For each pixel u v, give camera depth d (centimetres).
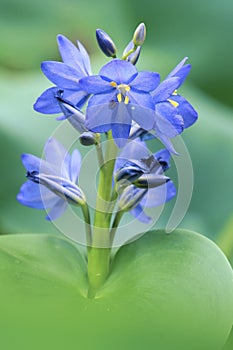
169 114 48
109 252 50
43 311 44
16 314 43
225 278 49
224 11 71
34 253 51
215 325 48
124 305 48
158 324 47
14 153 63
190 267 50
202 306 49
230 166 64
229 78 71
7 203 62
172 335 45
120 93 48
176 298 49
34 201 52
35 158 50
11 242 51
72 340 42
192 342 46
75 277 50
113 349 43
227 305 49
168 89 48
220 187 63
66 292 49
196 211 63
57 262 51
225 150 64
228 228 61
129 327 45
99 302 49
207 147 64
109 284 50
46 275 50
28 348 41
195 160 64
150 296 49
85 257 52
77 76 49
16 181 62
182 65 49
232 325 49
